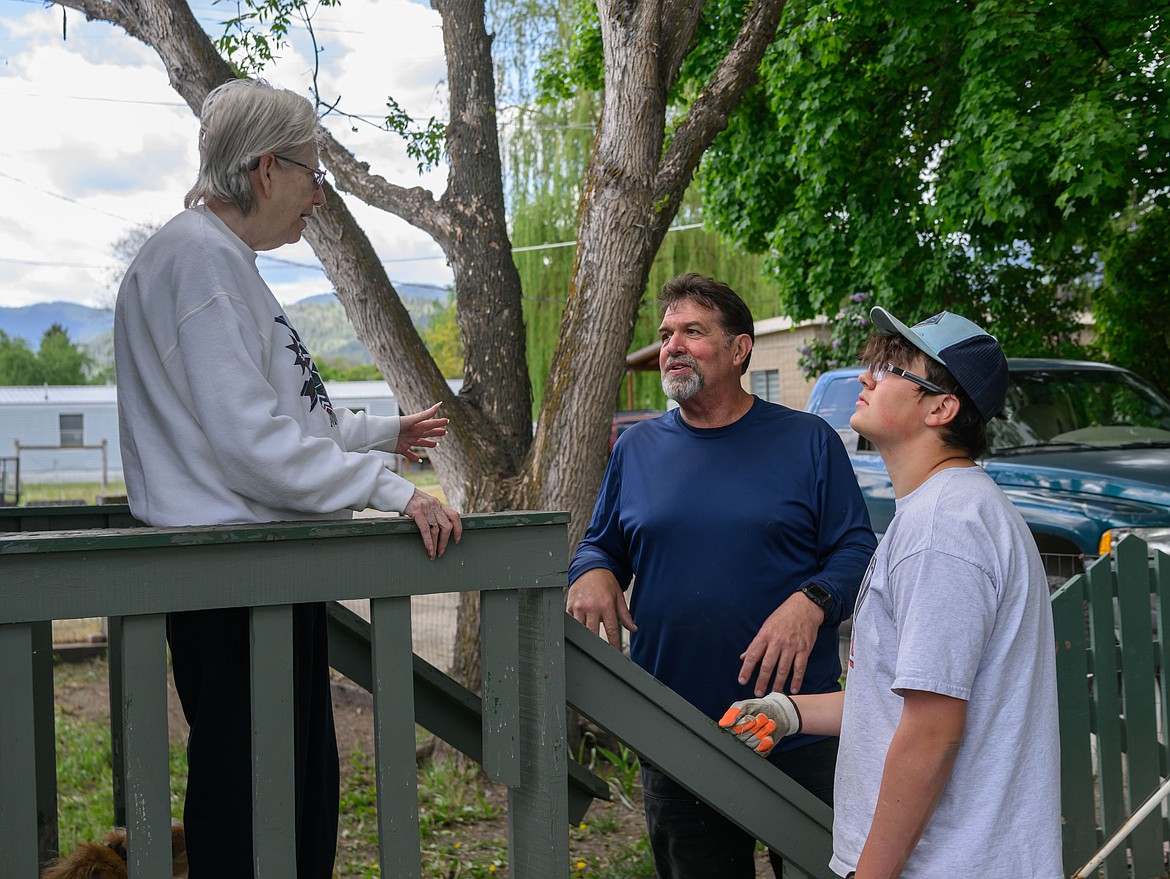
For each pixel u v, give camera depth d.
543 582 1.81
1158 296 9.63
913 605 1.58
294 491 1.65
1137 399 6.57
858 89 8.56
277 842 1.64
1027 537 1.65
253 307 1.76
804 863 2.16
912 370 1.72
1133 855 2.98
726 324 2.63
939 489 1.64
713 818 2.61
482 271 5.48
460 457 5.20
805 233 9.61
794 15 8.85
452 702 2.47
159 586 1.55
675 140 4.82
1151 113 7.07
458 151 5.50
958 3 8.05
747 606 2.54
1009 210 7.27
